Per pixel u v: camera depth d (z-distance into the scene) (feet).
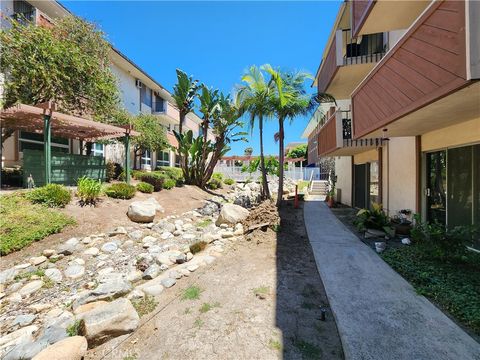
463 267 14.39
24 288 13.01
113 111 37.37
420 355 7.93
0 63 25.80
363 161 36.04
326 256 17.48
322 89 37.35
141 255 17.75
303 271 15.34
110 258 17.25
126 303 10.46
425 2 17.94
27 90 27.32
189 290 12.96
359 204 38.83
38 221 18.63
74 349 8.13
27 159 26.17
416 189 21.44
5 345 9.23
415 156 21.76
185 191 44.11
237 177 86.94
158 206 30.40
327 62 33.04
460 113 13.66
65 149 40.98
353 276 14.14
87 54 32.32
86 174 32.89
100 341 9.11
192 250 18.97
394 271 14.78
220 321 10.28
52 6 37.96
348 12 30.91
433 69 10.13
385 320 9.86
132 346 8.98
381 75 14.88
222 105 47.98
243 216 27.07
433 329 9.23
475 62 8.11
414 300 11.37
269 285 13.47
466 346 8.29
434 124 16.79
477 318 9.35
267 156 70.54
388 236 21.39
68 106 30.96
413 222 21.79
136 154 56.90
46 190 22.17
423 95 10.85
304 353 8.44
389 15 19.63
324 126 34.55
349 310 10.62
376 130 16.72
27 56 25.86
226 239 21.93
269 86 32.86
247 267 16.08
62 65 28.07
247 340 9.11
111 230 21.71
